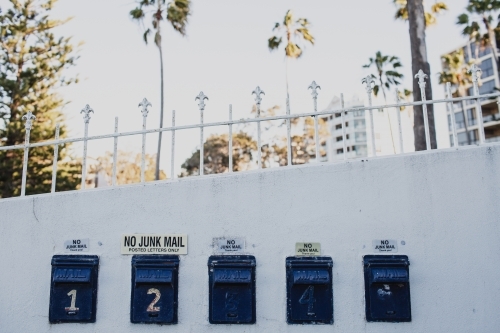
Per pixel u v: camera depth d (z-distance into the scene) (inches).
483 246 212.1
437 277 210.8
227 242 214.8
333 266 211.9
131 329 210.8
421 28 451.2
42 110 762.8
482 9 1113.4
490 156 217.8
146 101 226.7
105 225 218.8
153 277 209.6
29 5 778.8
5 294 215.9
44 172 759.1
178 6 944.9
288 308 209.2
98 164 1288.1
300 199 216.8
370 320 208.1
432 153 218.7
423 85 225.3
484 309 208.1
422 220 214.5
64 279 210.7
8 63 780.0
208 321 209.8
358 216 215.2
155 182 220.8
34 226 220.7
